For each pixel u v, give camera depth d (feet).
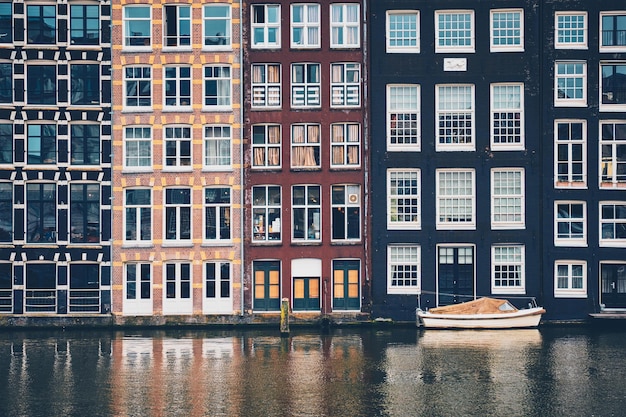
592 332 153.17
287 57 161.48
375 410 105.81
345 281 162.30
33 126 161.58
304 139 162.50
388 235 160.76
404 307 160.76
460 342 143.54
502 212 161.27
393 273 161.68
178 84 162.09
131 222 161.89
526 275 160.66
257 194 162.61
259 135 162.61
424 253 160.76
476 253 160.56
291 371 123.34
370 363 127.75
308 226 162.61
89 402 109.29
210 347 140.46
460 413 104.78
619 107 160.86
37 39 161.27
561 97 161.27
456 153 160.76
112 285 160.86
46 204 161.68
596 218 160.56
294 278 162.20
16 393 113.29
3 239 161.27
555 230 160.86
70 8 161.27
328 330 156.76
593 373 122.01
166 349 139.03
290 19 161.68
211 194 162.30
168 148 162.20
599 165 160.76
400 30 161.68
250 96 161.99
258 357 132.36
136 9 161.89
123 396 111.65
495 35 161.48
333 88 162.20
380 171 160.86
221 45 162.09
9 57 160.25
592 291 160.04
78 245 160.66
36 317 160.04
